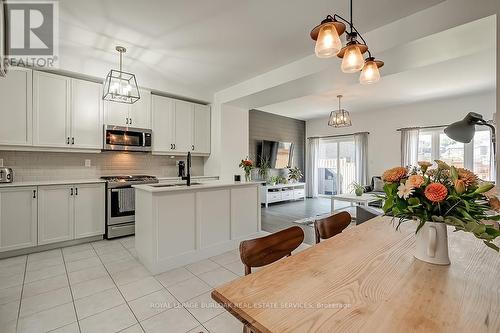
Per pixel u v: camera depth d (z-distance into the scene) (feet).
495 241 4.34
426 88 15.37
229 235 10.28
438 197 3.14
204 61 10.80
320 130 25.96
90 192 10.95
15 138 9.55
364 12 7.30
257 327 2.21
